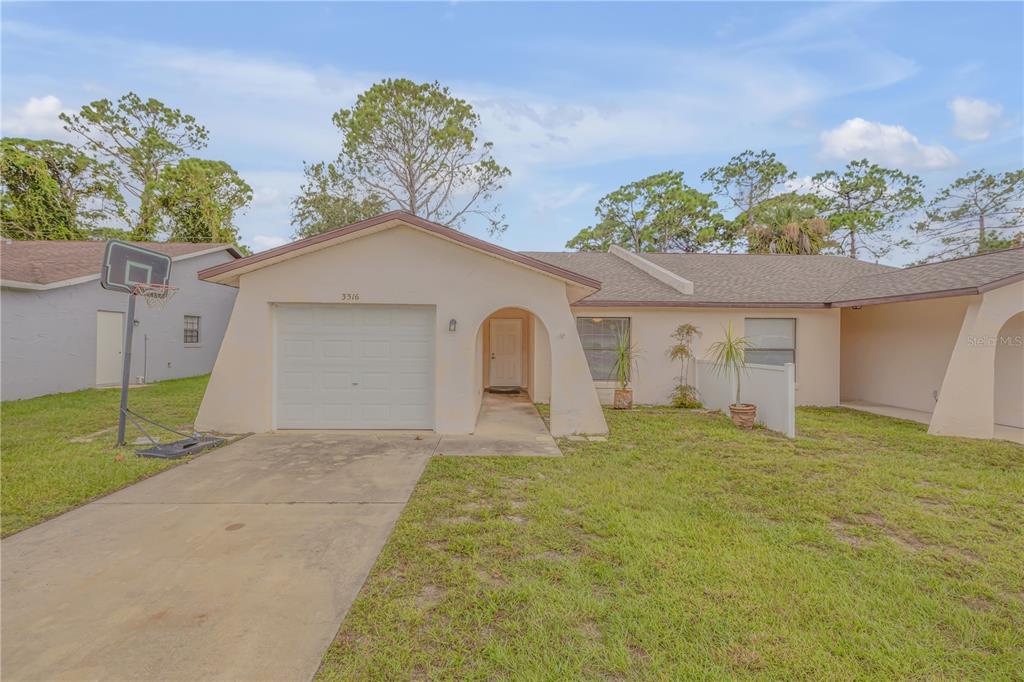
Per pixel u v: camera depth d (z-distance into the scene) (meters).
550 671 2.41
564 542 3.91
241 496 4.96
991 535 4.12
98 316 13.25
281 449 6.89
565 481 5.53
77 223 25.16
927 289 8.87
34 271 11.92
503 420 9.37
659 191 34.16
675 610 2.94
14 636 2.64
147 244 18.02
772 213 24.36
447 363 8.02
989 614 2.96
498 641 2.65
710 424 9.01
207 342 17.75
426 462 6.29
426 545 3.83
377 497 4.95
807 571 3.45
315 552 3.71
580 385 8.08
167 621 2.80
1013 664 2.51
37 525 4.20
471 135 22.66
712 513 4.55
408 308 8.21
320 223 22.92
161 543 3.85
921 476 5.81
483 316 8.04
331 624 2.79
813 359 11.83
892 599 3.10
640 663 2.48
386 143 22.20
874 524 4.38
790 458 6.58
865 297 10.23
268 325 7.93
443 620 2.84
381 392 8.22
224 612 2.89
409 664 2.46
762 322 11.91
